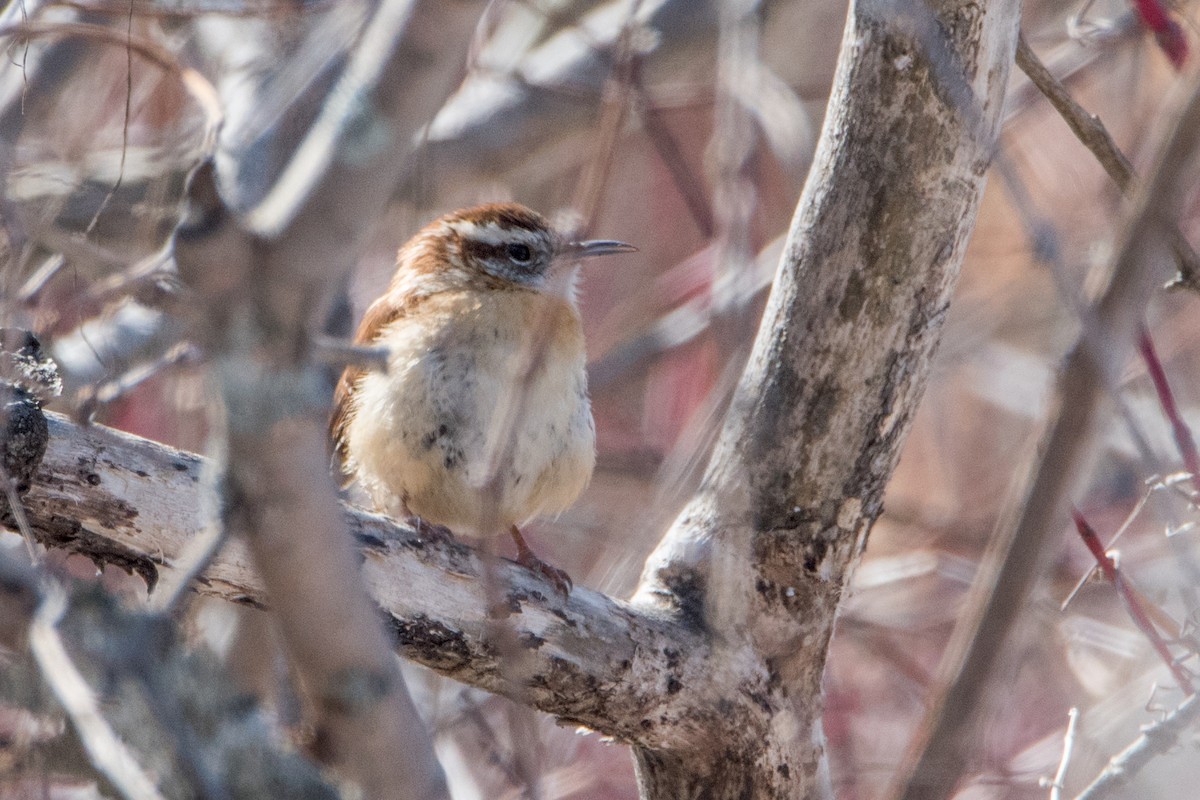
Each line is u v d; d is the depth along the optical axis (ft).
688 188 52.90
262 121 31.37
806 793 30.60
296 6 35.53
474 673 28.12
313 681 15.62
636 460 54.39
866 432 28.99
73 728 20.57
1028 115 59.26
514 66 65.10
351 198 14.74
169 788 19.20
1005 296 58.85
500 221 37.47
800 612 29.76
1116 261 17.19
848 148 28.22
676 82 66.28
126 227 42.60
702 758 30.14
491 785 45.29
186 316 17.46
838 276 28.50
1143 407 43.47
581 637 28.27
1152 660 40.40
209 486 19.85
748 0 52.11
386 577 26.96
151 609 20.13
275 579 15.38
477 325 34.22
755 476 29.50
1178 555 28.17
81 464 25.04
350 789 17.57
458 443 33.88
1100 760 38.40
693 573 29.96
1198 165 18.66
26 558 24.85
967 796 40.75
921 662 52.31
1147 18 31.40
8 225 24.90
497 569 27.96
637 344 55.36
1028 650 44.93
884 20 27.32
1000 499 58.08
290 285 14.85
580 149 65.05
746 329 40.81
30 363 25.91
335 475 38.22
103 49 46.65
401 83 14.62
